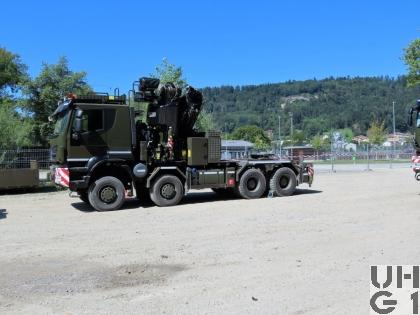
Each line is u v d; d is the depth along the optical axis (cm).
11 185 2022
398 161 5497
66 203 1705
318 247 904
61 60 4019
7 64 4850
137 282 699
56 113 1555
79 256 867
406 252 845
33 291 661
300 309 577
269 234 1040
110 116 1513
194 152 1644
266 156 1850
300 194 1859
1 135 2262
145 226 1179
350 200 1625
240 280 700
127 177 1556
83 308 590
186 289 661
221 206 1538
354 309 577
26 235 1078
